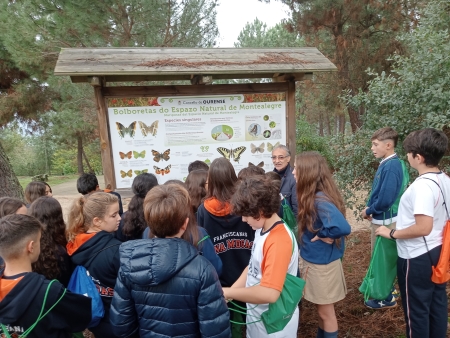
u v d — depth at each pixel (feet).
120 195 12.45
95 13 26.99
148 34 29.84
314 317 10.23
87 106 44.19
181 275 4.83
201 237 6.43
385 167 9.36
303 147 33.19
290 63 12.66
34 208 6.93
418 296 7.08
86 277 6.49
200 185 8.75
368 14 34.30
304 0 35.58
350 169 14.87
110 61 11.53
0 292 5.06
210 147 13.08
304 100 58.75
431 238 6.91
